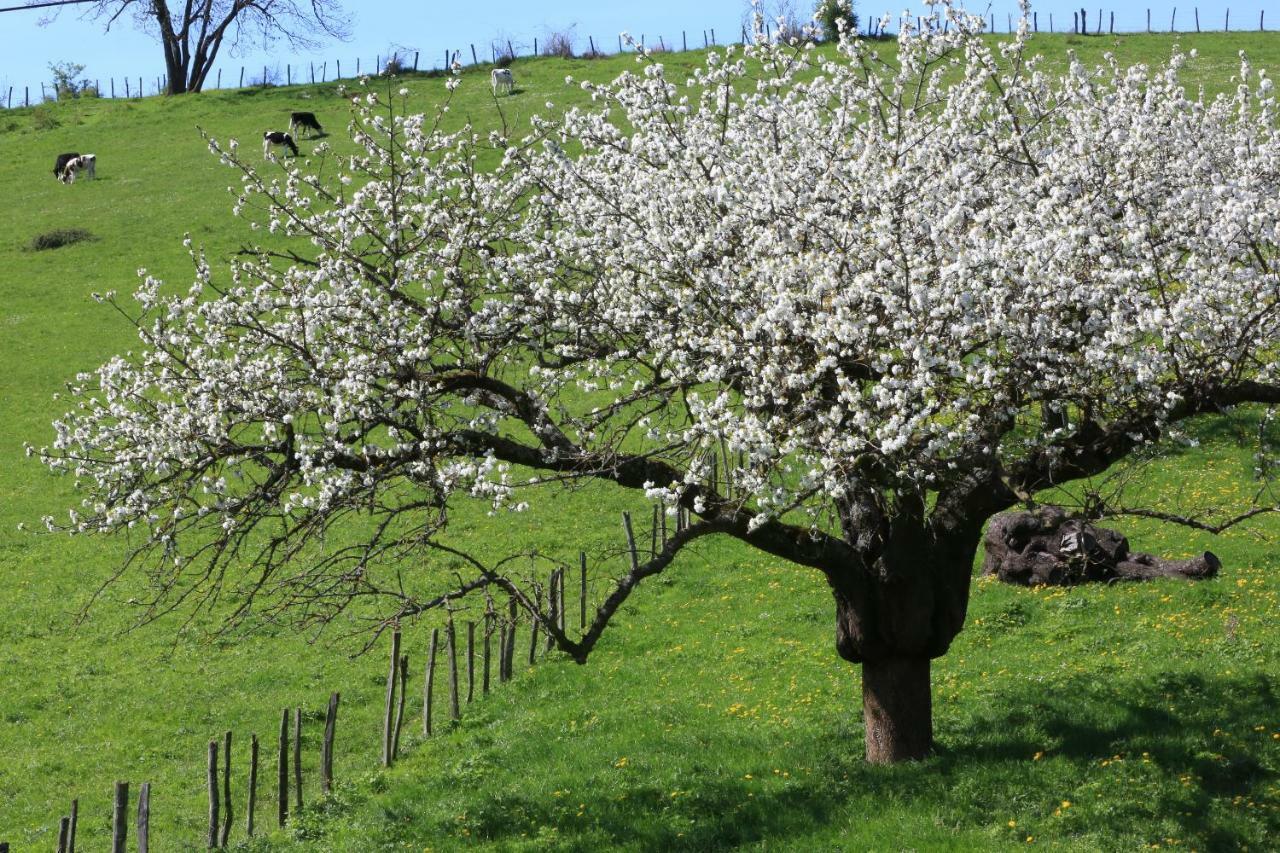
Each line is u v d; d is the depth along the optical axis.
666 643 28.88
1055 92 21.34
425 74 96.19
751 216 17.31
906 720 19.95
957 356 15.62
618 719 24.23
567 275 19.81
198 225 67.75
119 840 21.08
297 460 17.33
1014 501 18.20
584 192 20.19
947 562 19.27
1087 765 19.14
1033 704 21.56
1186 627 24.69
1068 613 26.62
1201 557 27.64
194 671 30.56
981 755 19.83
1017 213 17.47
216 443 17.36
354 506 17.34
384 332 17.80
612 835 19.23
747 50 20.39
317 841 21.22
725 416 15.45
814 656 26.48
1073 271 16.19
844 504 19.69
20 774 25.91
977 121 19.97
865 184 17.22
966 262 15.30
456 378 18.00
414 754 24.75
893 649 19.62
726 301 16.88
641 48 20.38
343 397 17.28
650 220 18.11
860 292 15.53
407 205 20.08
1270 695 20.81
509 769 22.55
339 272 18.28
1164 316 15.61
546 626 16.30
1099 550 28.36
